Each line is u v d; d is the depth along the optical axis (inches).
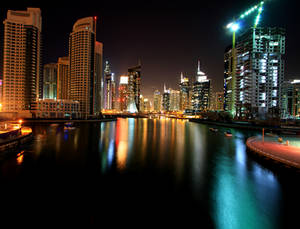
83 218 628.4
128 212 668.7
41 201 740.0
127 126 4662.9
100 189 855.7
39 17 5654.5
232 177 1020.5
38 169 1131.9
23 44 5280.5
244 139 2477.9
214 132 3356.3
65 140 2236.7
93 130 3472.0
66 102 5551.2
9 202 730.2
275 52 5172.2
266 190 862.5
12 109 5123.0
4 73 5098.4
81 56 6294.3
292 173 1002.7
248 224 613.6
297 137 2222.0
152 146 1930.4
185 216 652.1
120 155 1510.8
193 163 1288.1
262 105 5093.5
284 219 641.6
